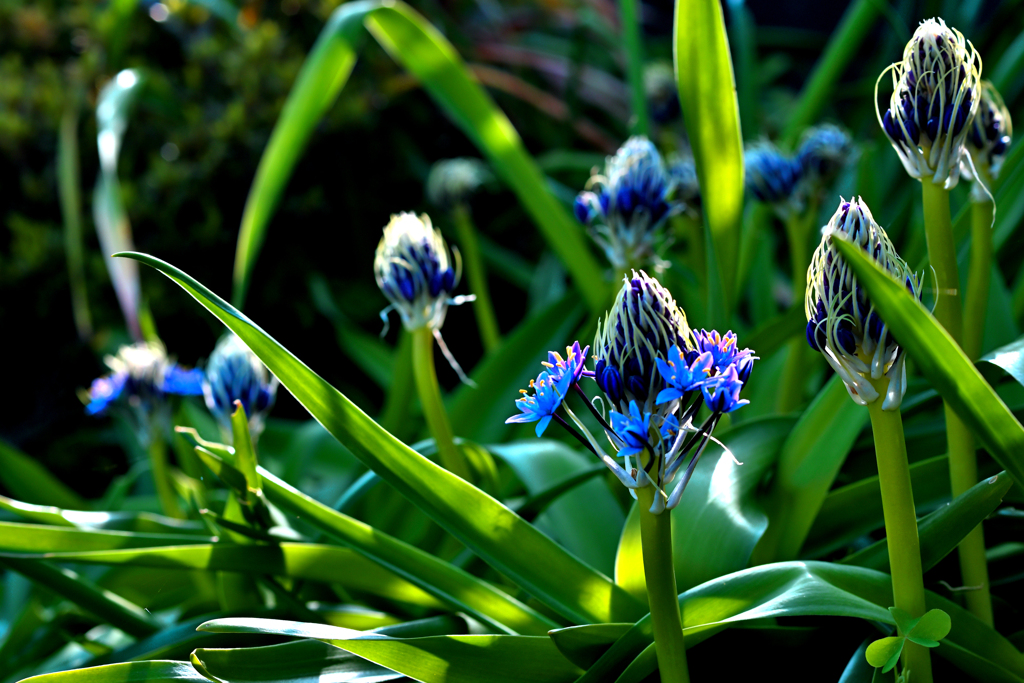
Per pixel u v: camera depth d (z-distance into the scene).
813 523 1.03
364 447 0.93
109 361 1.17
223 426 1.10
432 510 0.94
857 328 0.85
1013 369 0.94
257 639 1.03
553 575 0.95
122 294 1.47
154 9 3.00
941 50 0.89
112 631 1.24
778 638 0.97
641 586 0.97
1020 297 1.31
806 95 1.97
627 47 1.71
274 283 2.94
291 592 1.04
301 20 3.22
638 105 1.69
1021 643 0.98
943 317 0.92
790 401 1.26
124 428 2.09
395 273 1.04
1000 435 0.85
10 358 2.74
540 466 1.12
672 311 0.85
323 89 1.46
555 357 0.86
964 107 0.89
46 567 1.07
